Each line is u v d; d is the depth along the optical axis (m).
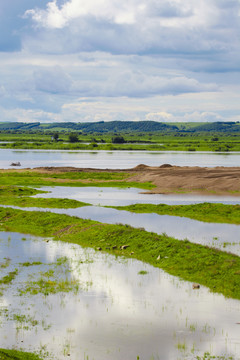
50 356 17.38
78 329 19.91
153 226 43.34
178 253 31.33
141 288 25.39
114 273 28.33
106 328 20.00
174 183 78.88
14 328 19.92
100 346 18.31
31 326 20.14
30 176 92.44
